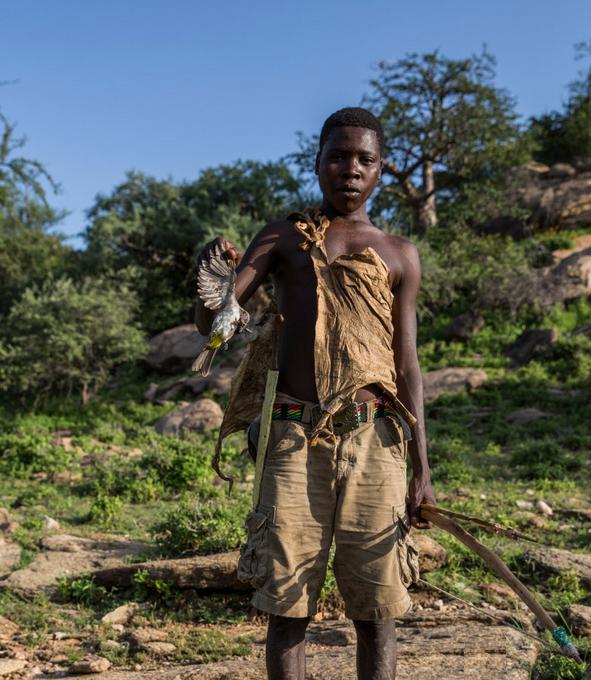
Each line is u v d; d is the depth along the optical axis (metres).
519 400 16.97
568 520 7.96
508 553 6.37
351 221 2.81
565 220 30.53
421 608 5.35
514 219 31.06
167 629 5.19
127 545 7.34
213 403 16.88
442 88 30.73
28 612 5.59
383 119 30.38
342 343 2.59
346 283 2.63
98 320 23.31
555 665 4.05
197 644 4.86
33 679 4.44
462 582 5.78
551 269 23.94
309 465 2.59
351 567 2.60
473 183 30.86
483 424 15.49
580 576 5.71
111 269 28.00
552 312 22.53
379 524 2.58
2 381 23.38
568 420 15.00
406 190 31.62
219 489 9.97
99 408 22.17
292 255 2.74
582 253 24.36
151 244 30.55
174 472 10.36
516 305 23.16
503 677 3.80
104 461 12.70
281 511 2.56
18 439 12.91
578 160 35.31
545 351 19.89
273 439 2.65
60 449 12.95
